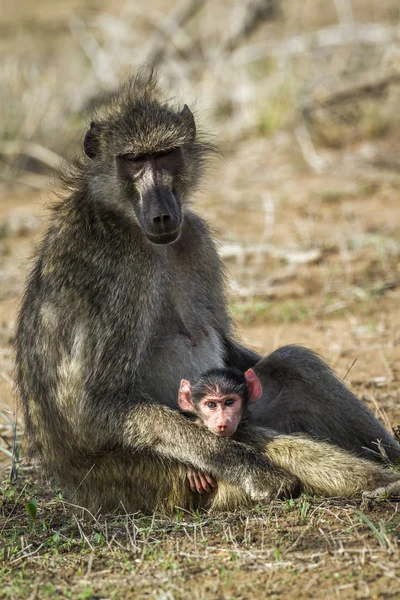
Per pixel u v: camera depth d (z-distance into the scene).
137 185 10.16
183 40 29.94
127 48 30.59
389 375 13.52
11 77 29.28
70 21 38.34
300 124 26.95
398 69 27.25
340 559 7.97
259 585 7.67
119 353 9.75
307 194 22.95
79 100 27.89
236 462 9.34
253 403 10.61
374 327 15.59
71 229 10.15
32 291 10.45
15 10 43.53
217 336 10.86
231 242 19.66
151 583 7.84
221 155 13.88
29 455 10.70
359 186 23.19
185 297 10.46
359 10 34.47
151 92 11.14
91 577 8.07
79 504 10.15
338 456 9.48
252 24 29.47
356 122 27.08
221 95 28.38
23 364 10.48
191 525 9.05
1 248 20.53
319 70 28.38
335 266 18.34
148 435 9.50
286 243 19.66
